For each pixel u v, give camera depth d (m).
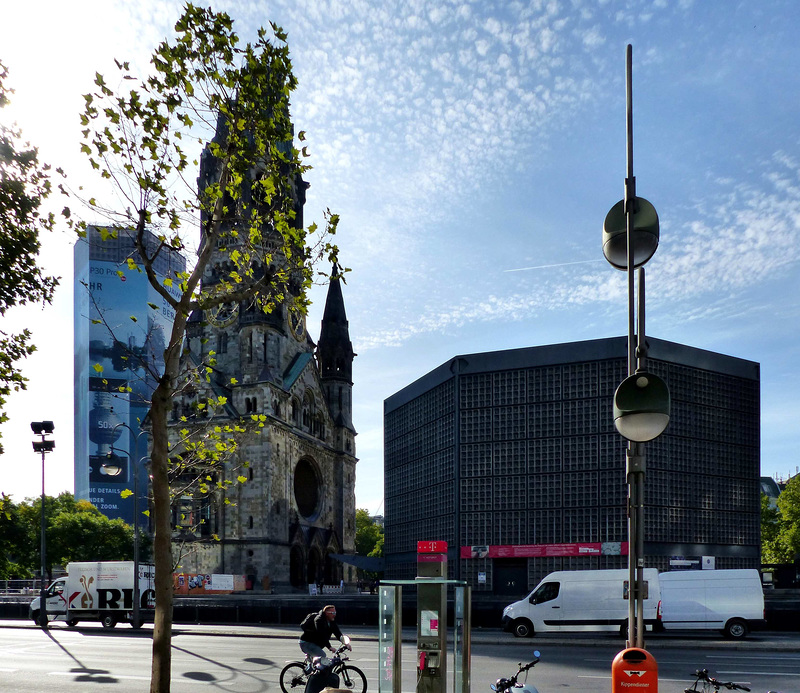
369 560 86.25
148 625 47.69
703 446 57.41
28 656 28.84
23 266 18.94
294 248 16.23
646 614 33.97
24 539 93.06
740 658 26.75
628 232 10.70
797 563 57.50
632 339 10.45
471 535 57.69
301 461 96.69
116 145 14.06
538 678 21.91
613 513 53.88
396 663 13.06
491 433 58.56
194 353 90.06
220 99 14.89
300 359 96.56
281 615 47.19
